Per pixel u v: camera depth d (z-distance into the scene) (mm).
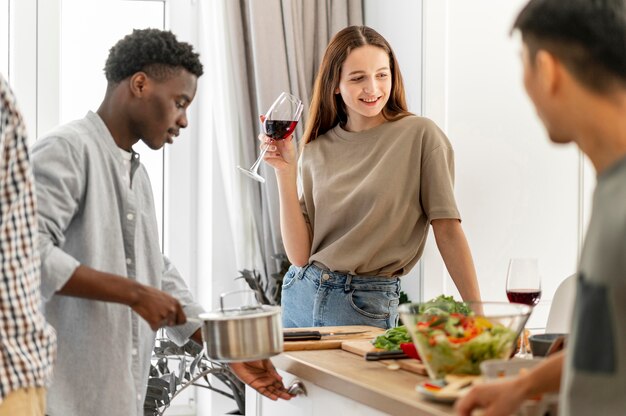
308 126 2875
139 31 1942
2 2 3969
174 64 1917
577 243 3797
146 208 2049
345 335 2266
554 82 1212
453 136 3633
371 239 2643
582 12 1183
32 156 1818
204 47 4148
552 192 3766
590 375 1133
